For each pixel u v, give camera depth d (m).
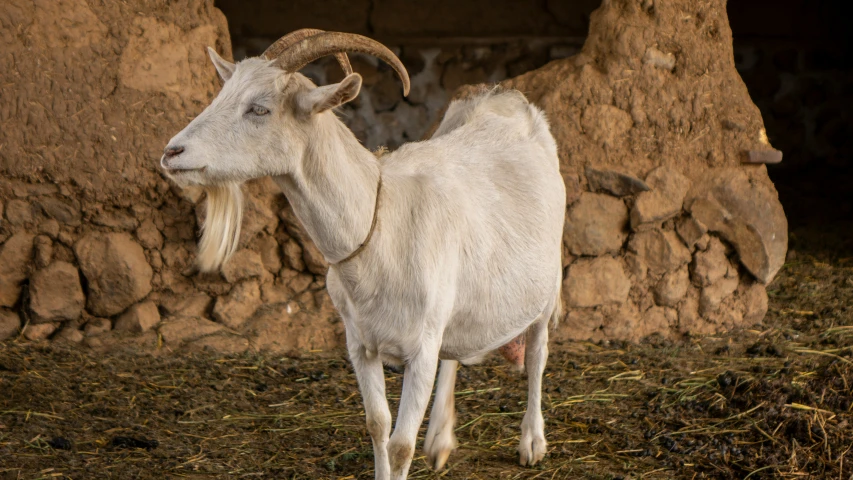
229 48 7.28
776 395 5.74
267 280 6.95
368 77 11.59
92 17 6.59
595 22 7.50
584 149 7.25
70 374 5.98
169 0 6.93
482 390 6.16
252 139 3.77
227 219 4.05
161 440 5.20
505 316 4.65
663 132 7.37
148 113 6.66
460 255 4.34
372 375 4.34
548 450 5.30
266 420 5.58
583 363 6.70
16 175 6.46
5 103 6.41
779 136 12.37
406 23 12.01
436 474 4.95
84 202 6.57
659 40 7.38
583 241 7.22
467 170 4.68
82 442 5.08
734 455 5.18
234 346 6.59
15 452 4.88
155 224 6.72
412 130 11.76
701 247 7.38
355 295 4.09
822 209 10.84
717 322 7.44
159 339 6.54
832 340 7.07
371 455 5.12
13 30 6.41
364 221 3.99
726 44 7.57
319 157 3.89
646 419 5.73
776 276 8.70
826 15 12.58
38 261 6.54
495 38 11.89
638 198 7.22
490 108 5.35
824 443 5.14
